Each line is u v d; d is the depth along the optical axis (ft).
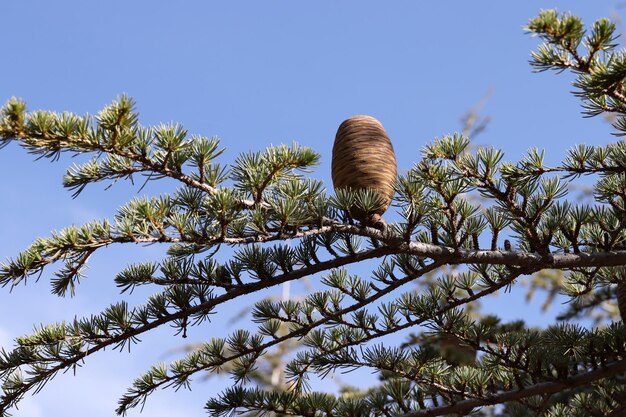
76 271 29.71
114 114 25.13
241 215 27.96
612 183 33.12
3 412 32.48
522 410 47.62
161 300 32.01
